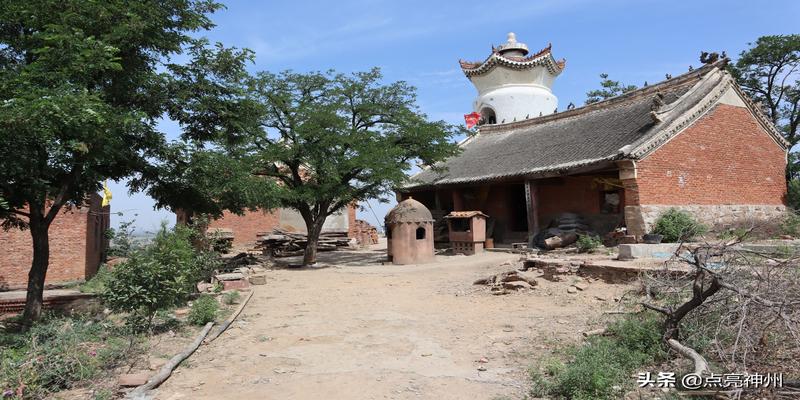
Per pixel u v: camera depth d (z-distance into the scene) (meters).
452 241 25.02
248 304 12.82
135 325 9.62
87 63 9.13
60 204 11.18
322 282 17.11
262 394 6.32
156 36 11.18
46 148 9.40
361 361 7.64
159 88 11.75
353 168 21.73
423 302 12.60
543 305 10.91
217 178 13.66
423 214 22.02
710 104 20.33
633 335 7.09
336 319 10.79
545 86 36.22
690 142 19.89
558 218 24.25
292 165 22.31
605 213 22.17
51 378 6.61
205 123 13.26
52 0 9.65
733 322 6.47
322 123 21.22
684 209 19.34
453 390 6.26
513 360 7.34
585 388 5.68
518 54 36.38
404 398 6.05
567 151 22.48
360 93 24.17
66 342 7.98
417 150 24.56
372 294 14.19
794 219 19.75
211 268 15.49
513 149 27.41
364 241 38.47
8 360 6.76
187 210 14.52
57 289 17.31
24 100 7.99
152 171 12.63
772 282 6.23
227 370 7.29
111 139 9.69
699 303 6.48
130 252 10.07
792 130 30.55
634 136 19.88
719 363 6.11
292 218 36.97
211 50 12.52
